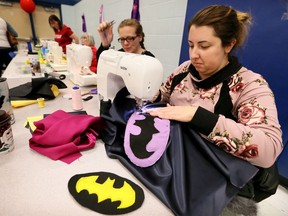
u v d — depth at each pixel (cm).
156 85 77
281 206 133
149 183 54
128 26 165
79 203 47
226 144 59
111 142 71
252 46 142
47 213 45
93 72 160
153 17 243
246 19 76
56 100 118
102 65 92
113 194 50
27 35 509
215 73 79
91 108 108
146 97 76
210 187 52
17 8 476
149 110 76
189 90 91
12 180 54
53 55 214
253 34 140
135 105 83
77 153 68
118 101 86
